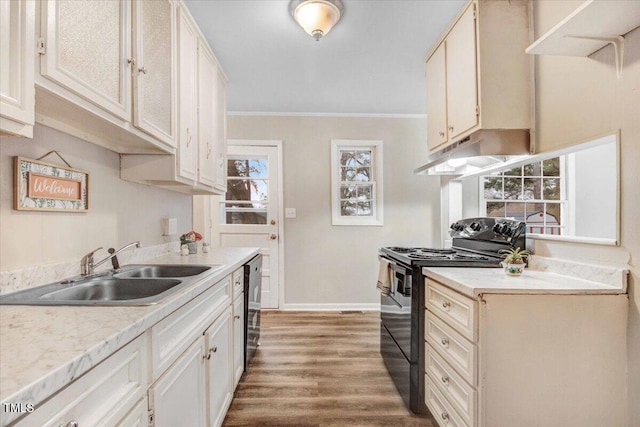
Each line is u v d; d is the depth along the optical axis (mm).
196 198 3725
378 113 3732
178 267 1701
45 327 755
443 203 2973
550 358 1223
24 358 591
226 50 2369
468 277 1449
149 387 880
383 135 3758
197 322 1239
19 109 749
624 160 1218
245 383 2084
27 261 1133
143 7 1330
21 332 722
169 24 1583
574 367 1227
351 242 3736
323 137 3734
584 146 1431
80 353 615
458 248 2367
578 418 1227
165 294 1050
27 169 1126
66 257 1315
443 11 1953
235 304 1841
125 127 1236
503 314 1221
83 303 940
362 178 3828
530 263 1687
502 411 1216
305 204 3727
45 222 1210
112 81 1133
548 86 1586
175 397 1037
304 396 1944
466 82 1777
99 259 1523
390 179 3752
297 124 3727
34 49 800
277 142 3707
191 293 1134
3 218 1048
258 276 2553
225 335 1621
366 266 3738
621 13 1078
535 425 1222
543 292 1220
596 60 1331
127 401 769
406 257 1937
